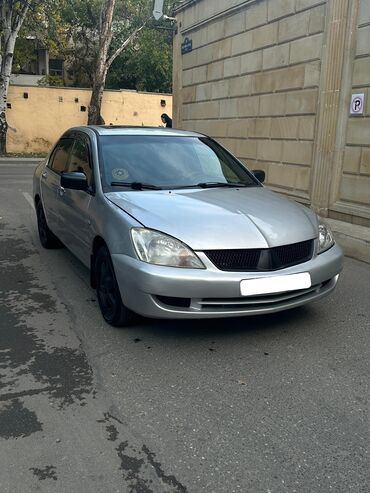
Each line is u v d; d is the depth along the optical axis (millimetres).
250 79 10742
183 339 3852
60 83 30078
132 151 4824
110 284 4012
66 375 3316
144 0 29156
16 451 2547
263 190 4836
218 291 3445
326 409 2971
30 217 8758
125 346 3732
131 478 2367
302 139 9195
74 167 5230
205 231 3590
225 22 11547
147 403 3000
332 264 3977
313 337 3949
